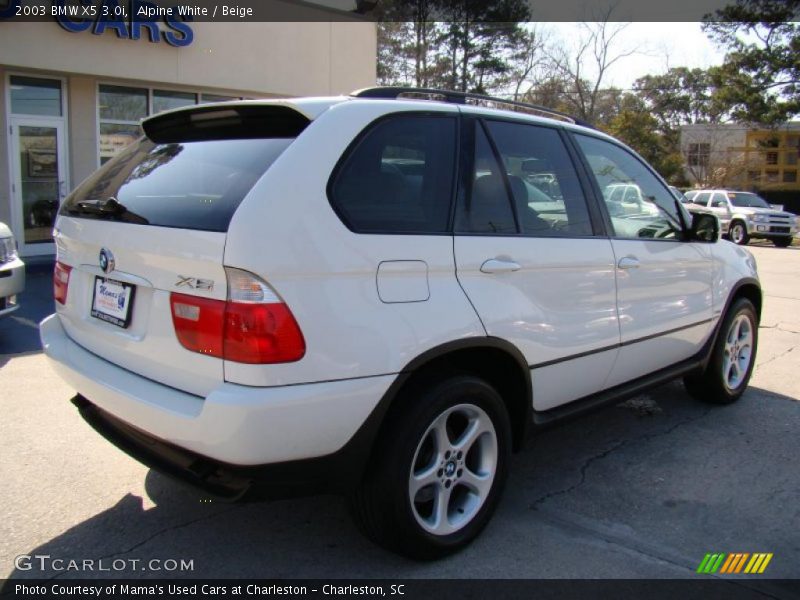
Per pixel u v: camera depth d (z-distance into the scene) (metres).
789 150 45.19
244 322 2.36
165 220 2.64
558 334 3.36
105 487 3.59
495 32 38.25
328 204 2.57
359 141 2.74
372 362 2.58
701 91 45.81
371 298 2.60
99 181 3.38
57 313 3.52
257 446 2.37
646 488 3.74
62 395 4.96
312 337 2.44
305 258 2.44
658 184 4.39
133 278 2.74
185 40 13.02
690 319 4.43
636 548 3.12
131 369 2.82
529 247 3.22
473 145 3.17
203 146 2.98
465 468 3.06
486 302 2.98
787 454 4.25
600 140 4.02
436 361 2.95
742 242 22.34
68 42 11.77
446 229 2.93
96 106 12.92
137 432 2.88
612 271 3.70
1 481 3.62
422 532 2.85
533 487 3.74
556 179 3.58
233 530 3.21
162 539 3.12
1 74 11.77
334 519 3.33
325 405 2.47
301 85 15.03
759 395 5.46
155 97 13.66
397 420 2.74
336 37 15.48
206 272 2.44
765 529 3.31
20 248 12.40
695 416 4.93
